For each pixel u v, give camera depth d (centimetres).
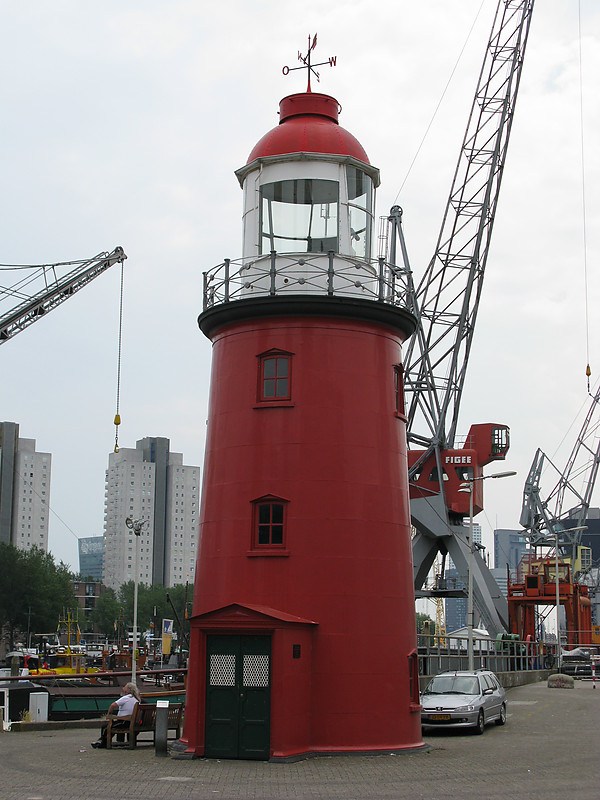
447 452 6869
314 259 2639
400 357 2745
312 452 2516
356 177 2772
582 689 5572
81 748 2584
